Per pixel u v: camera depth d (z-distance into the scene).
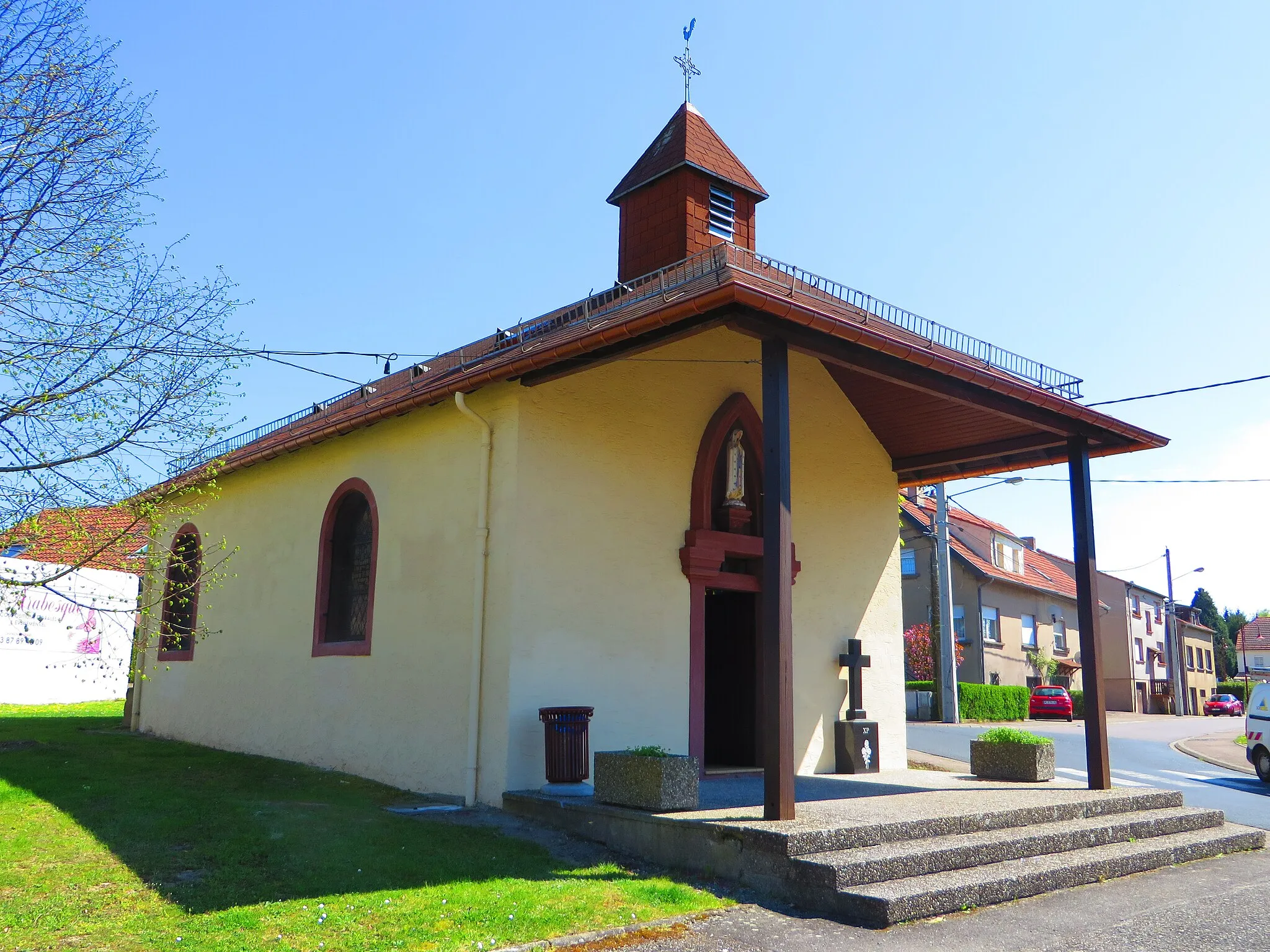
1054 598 44.94
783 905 6.90
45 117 8.80
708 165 14.64
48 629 23.23
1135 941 6.23
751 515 12.34
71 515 9.34
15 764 11.48
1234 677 77.19
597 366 9.83
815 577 13.16
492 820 9.29
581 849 8.37
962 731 24.84
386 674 11.70
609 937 6.07
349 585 13.12
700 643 11.60
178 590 12.02
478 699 10.22
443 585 11.04
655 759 8.43
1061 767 17.61
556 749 9.76
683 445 11.82
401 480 12.08
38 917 6.09
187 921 6.05
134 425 9.21
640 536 11.24
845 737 12.77
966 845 7.65
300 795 10.14
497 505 10.48
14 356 8.66
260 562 14.82
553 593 10.38
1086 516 11.39
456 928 6.04
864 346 9.28
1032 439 12.73
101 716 20.48
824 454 13.55
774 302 7.95
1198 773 17.73
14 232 8.86
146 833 8.00
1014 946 6.07
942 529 28.94
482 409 10.88
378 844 7.97
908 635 36.16
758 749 12.44
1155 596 56.47
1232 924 6.63
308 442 13.11
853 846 7.43
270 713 13.76
